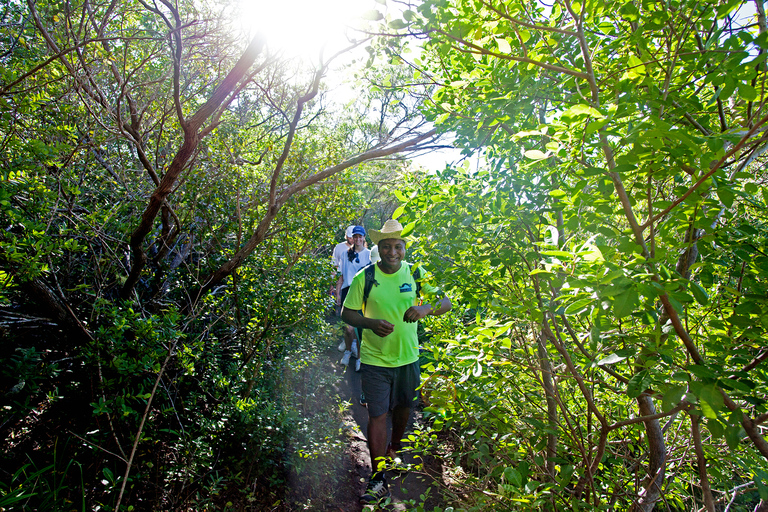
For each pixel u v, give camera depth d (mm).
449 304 3068
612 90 1561
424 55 2203
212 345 3471
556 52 1813
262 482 3279
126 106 3910
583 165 1431
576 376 1649
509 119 1674
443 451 2826
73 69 2750
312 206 4152
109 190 3545
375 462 3248
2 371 2449
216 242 3986
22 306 3037
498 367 1985
